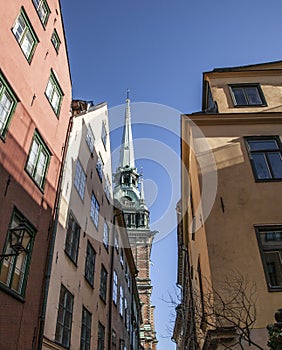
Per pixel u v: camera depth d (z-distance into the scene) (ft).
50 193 34.42
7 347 23.99
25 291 27.32
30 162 31.58
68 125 41.93
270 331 18.98
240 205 31.55
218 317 24.29
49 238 32.68
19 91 30.27
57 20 40.86
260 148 36.04
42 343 28.04
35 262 29.55
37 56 34.68
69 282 35.78
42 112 34.71
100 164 53.62
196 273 40.91
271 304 25.85
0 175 25.73
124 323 69.92
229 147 36.04
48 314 29.84
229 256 28.53
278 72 43.21
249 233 29.78
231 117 38.29
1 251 24.75
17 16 31.12
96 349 43.68
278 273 27.81
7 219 25.99
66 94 42.37
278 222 30.45
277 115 38.34
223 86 42.29
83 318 39.50
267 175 33.86
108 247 56.80
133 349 88.58
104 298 50.67
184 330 54.24
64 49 42.86
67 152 39.47
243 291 25.12
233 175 33.76
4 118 27.96
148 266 190.90
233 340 23.95
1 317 23.71
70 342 34.17
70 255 37.40
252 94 41.50
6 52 28.55
